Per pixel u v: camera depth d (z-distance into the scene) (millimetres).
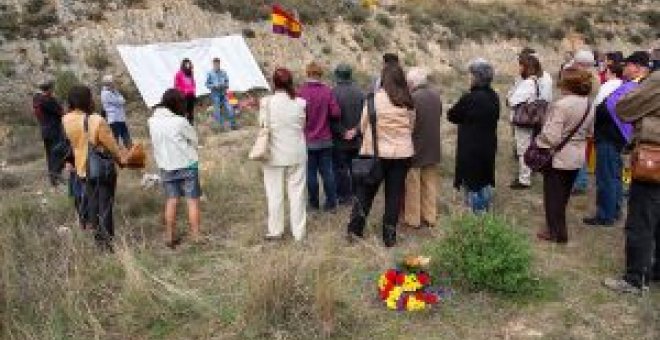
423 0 32969
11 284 6098
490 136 7777
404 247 7453
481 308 6016
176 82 16250
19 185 11992
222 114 18422
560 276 6617
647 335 5484
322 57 24406
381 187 9898
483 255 6340
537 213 8672
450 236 6582
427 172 8023
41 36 20000
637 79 7457
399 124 7105
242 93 21141
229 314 5984
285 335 5621
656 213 6023
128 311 6102
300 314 5812
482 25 32156
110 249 7465
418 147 7781
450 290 6289
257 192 9844
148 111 19266
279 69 7668
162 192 9945
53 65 19500
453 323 5797
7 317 5793
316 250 7066
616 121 7676
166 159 7664
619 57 8047
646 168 5781
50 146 11328
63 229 7656
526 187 9750
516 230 7145
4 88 18516
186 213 9047
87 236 7414
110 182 7566
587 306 6004
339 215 8773
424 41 29062
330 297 5824
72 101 7504
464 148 7836
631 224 6121
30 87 18797
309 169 8805
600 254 7152
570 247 7387
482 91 7703
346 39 25953
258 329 5695
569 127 7090
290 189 7797
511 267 6223
